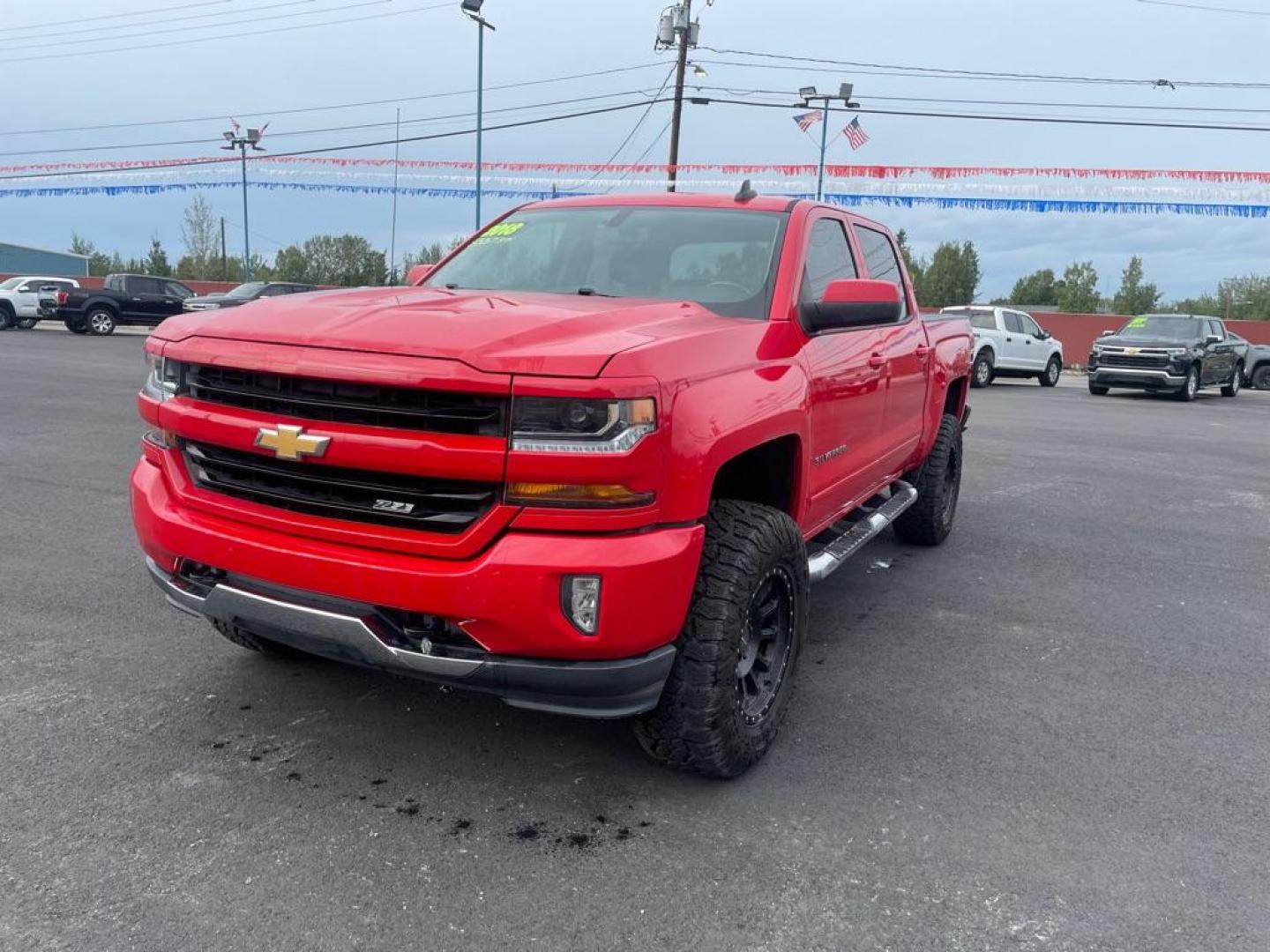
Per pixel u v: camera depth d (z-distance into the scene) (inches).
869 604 217.3
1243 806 132.1
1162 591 234.5
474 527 108.3
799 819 124.5
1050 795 133.1
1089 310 3476.9
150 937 97.7
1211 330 913.5
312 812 121.8
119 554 229.1
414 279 184.9
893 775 137.3
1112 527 303.7
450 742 141.4
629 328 121.1
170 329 132.3
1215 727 157.3
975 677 175.6
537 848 116.0
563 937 100.2
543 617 106.5
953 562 255.6
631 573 107.5
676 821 123.0
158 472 134.3
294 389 115.5
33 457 343.6
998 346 885.2
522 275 169.6
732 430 121.0
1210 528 307.3
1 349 862.5
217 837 115.4
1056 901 109.3
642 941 100.1
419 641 113.1
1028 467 418.9
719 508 130.3
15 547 231.8
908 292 225.6
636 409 106.7
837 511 181.8
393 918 102.2
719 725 123.3
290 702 152.4
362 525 113.9
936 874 113.4
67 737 138.8
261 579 119.3
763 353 137.2
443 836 117.8
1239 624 210.8
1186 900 110.3
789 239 161.3
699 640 120.8
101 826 116.9
